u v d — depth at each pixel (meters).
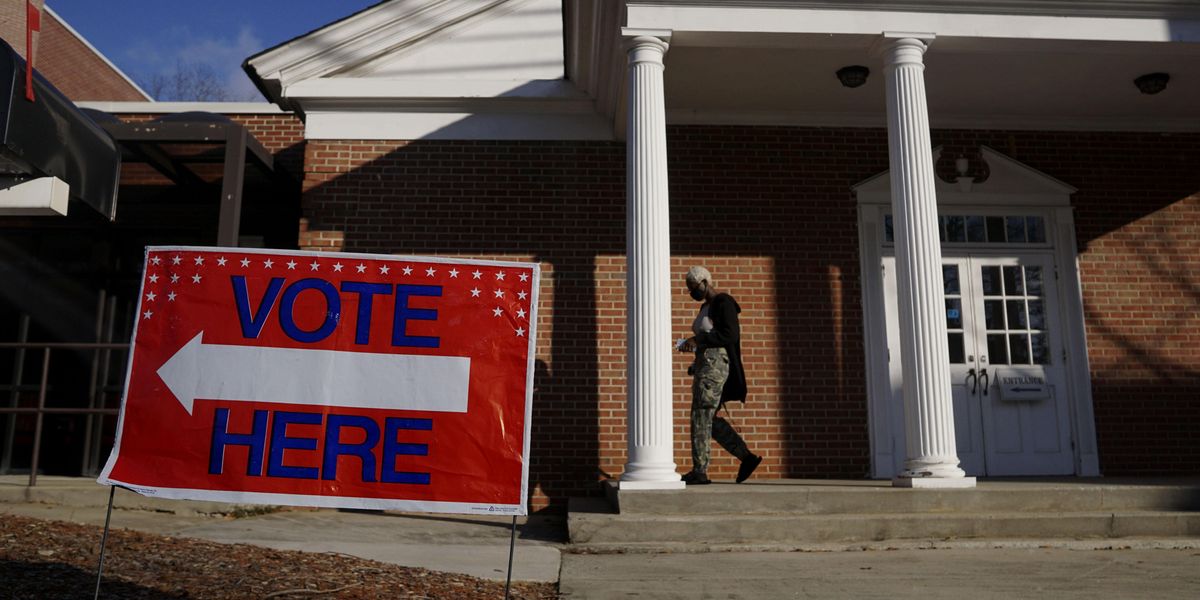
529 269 3.46
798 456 8.33
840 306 8.63
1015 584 4.46
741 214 8.75
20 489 6.99
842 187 8.87
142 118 10.51
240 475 3.21
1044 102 8.79
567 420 8.27
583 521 5.91
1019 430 8.66
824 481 7.73
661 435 6.45
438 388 3.33
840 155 8.94
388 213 8.59
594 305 8.50
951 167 9.06
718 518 5.94
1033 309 8.93
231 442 3.23
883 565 5.06
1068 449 8.64
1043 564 5.07
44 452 9.09
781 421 8.38
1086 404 8.69
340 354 3.33
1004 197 9.02
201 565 4.54
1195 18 7.22
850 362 8.53
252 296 3.35
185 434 3.23
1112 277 8.98
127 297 9.49
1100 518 6.00
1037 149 9.18
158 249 3.38
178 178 9.16
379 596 4.03
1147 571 4.83
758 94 8.52
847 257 8.73
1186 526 6.03
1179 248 9.08
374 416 3.29
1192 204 9.18
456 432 3.30
